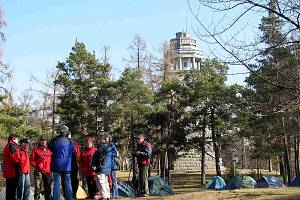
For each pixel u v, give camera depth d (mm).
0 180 25453
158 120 38719
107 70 40125
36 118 46844
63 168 11328
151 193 18016
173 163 55312
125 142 41719
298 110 7594
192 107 40062
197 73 39531
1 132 28188
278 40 7445
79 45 39719
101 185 12758
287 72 7449
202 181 39781
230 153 62156
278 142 35406
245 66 7477
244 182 24594
